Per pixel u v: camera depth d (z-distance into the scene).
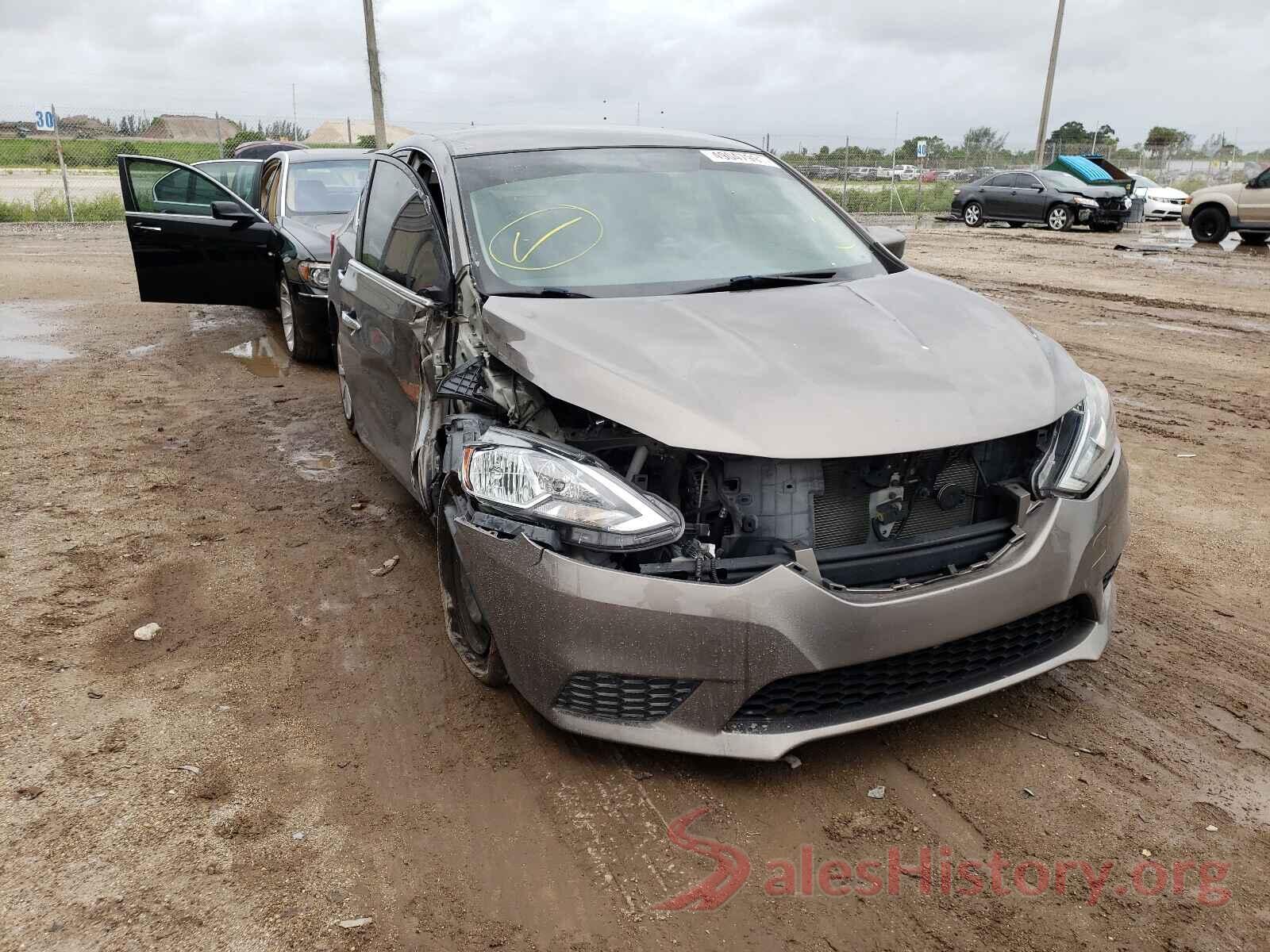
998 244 19.64
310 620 3.77
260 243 8.21
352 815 2.65
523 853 2.50
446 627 3.55
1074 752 2.91
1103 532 2.93
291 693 3.26
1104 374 7.95
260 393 7.14
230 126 24.20
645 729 2.62
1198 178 36.12
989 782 2.77
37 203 21.03
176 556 4.34
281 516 4.81
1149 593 3.98
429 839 2.55
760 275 3.63
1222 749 2.93
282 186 9.00
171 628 3.70
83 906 2.31
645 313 3.18
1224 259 16.69
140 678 3.34
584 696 2.66
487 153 4.07
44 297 11.26
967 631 2.64
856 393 2.73
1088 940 2.21
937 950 2.19
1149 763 2.86
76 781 2.78
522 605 2.67
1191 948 2.19
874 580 2.64
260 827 2.60
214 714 3.13
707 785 2.77
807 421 2.61
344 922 2.27
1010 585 2.69
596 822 2.62
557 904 2.33
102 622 3.74
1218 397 7.21
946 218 26.42
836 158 33.06
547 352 2.93
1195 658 3.46
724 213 3.96
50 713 3.12
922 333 3.15
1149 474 5.46
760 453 2.54
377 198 4.89
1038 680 3.31
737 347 2.93
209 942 2.21
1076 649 2.96
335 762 2.88
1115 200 23.03
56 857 2.47
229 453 5.78
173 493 5.12
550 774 2.82
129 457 5.67
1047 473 2.86
